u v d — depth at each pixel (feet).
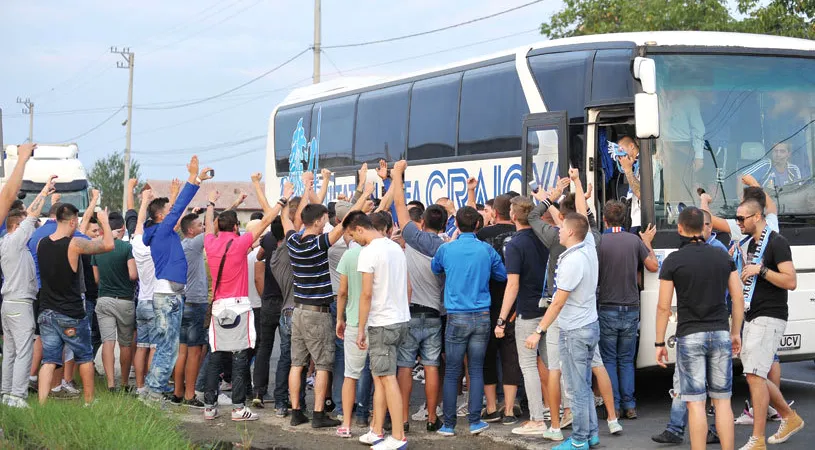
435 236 31.48
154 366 35.09
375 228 29.45
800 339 34.42
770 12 78.33
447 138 47.85
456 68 48.01
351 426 32.86
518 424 32.55
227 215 33.94
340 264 30.76
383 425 31.04
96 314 38.88
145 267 37.40
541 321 27.86
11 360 33.30
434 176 48.80
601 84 37.17
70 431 27.73
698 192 34.63
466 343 30.91
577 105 38.19
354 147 56.90
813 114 36.27
